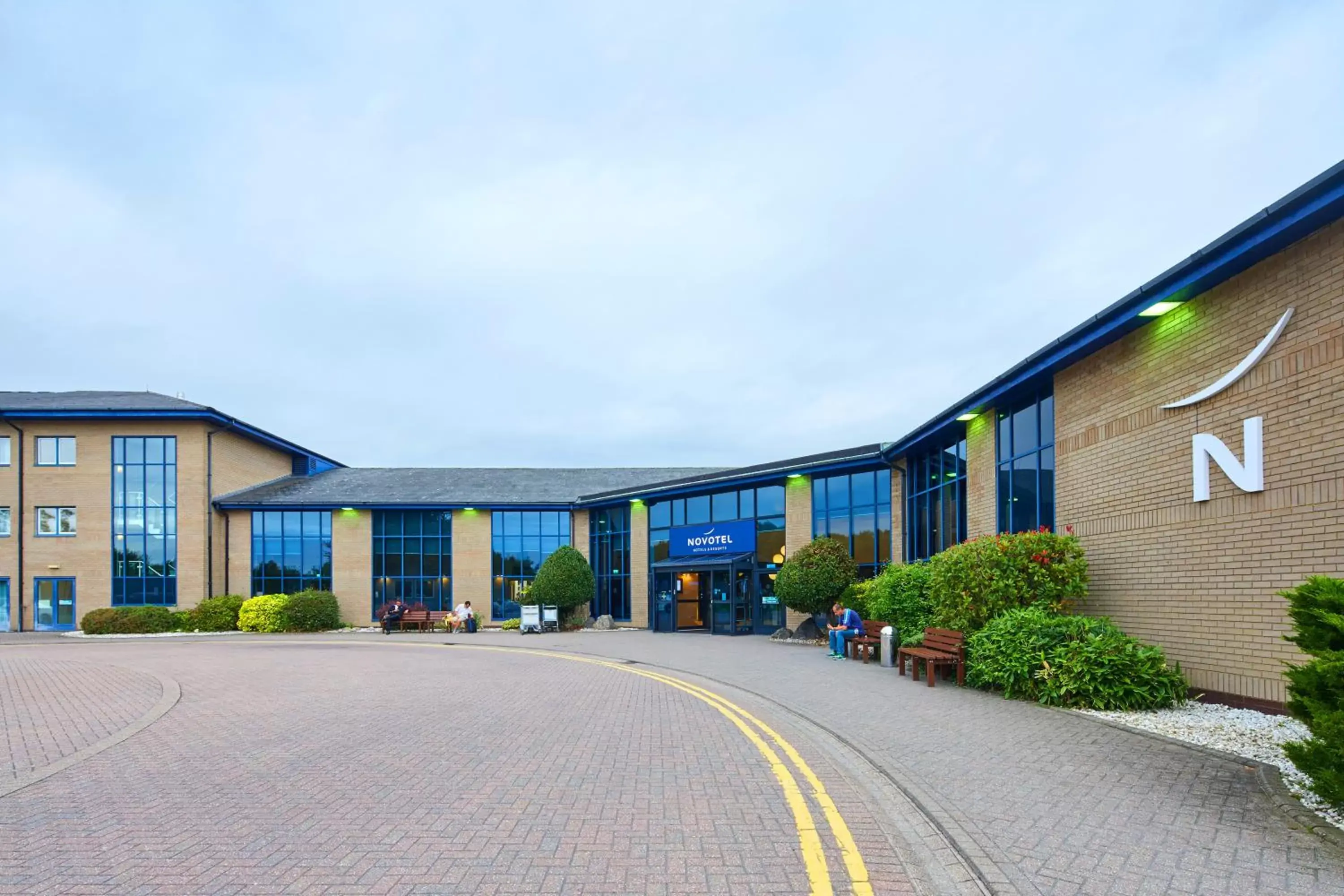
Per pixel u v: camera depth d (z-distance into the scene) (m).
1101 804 6.02
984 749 7.90
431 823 5.76
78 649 23.08
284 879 4.72
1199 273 10.09
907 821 5.76
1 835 5.56
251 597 34.50
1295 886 4.47
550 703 11.59
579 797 6.43
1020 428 16.33
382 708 11.17
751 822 5.76
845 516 25.98
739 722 9.87
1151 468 11.65
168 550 33.59
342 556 35.25
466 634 30.28
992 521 17.48
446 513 36.03
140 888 4.59
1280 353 9.30
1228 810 5.84
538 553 36.31
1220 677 10.16
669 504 32.38
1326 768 5.39
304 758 7.93
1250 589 9.68
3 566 33.22
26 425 33.72
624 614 33.78
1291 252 9.17
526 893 4.50
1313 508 8.79
